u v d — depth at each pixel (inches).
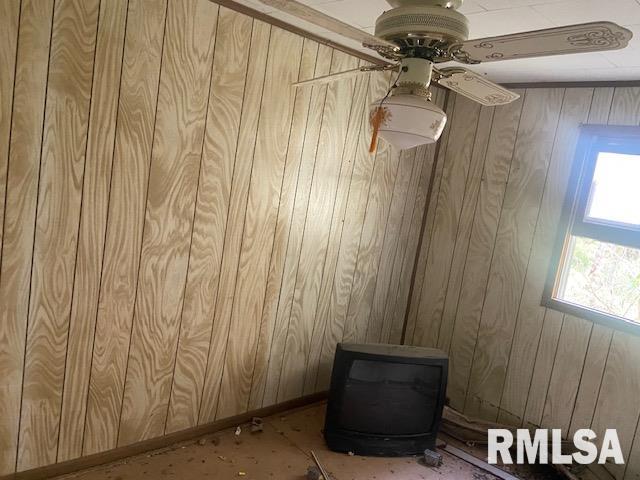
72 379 82.3
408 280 136.9
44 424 81.0
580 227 108.7
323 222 111.4
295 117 99.7
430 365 102.6
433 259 134.3
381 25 52.2
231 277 98.2
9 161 69.9
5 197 70.5
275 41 92.7
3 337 74.1
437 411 105.7
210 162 89.7
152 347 90.4
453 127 129.8
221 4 84.4
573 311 108.4
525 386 116.9
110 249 81.5
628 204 102.3
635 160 101.0
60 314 78.7
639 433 99.5
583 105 107.6
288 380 115.3
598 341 105.1
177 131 84.5
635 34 75.2
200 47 83.7
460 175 128.6
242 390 106.9
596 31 44.4
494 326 122.3
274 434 107.1
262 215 99.9
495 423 116.7
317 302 115.7
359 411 102.3
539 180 114.5
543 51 51.4
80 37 72.1
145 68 78.9
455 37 50.1
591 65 95.1
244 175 94.9
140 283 86.2
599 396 105.0
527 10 71.0
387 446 104.2
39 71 69.9
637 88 100.3
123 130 78.7
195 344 96.3
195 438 100.7
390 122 54.1
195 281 93.1
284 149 99.8
